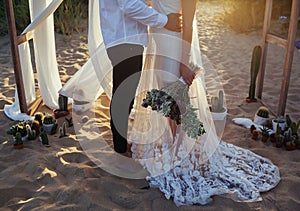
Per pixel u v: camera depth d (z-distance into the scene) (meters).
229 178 2.32
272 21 7.77
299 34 6.82
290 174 2.42
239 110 3.50
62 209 2.06
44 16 2.96
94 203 2.10
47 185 2.28
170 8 2.22
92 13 2.93
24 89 3.24
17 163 2.53
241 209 2.08
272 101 3.74
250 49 5.98
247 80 4.43
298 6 2.94
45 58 3.32
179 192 2.16
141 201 2.14
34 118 3.11
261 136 2.95
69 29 6.83
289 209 2.11
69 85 3.24
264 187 2.27
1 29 6.57
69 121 3.09
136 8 2.14
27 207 2.08
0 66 4.88
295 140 2.77
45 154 2.62
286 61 3.09
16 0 6.59
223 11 9.44
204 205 2.11
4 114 3.31
